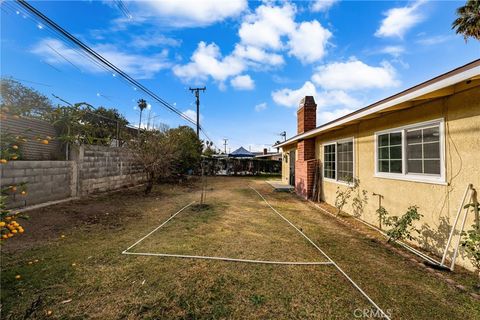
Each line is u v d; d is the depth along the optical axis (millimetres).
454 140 3188
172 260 3178
